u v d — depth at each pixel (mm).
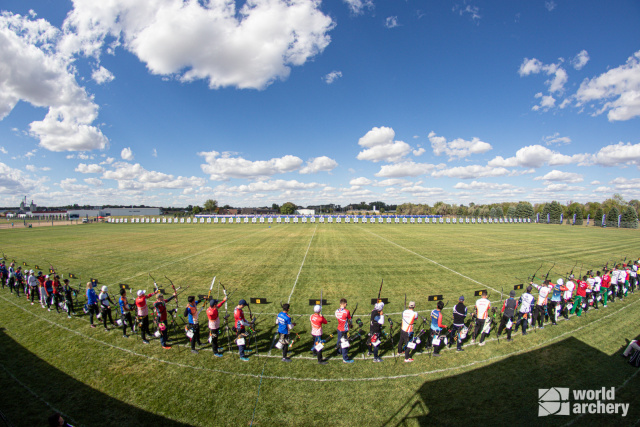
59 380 7652
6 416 6297
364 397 6891
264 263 20859
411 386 7305
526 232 46688
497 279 17062
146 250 26406
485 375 7789
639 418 6230
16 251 26031
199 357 8727
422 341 9711
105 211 127750
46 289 12523
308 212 128500
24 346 9484
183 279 16734
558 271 19250
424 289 15102
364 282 16219
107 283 15922
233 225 60938
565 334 10312
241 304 8695
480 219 79938
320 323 8211
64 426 4766
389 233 42188
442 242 32156
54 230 49094
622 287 14422
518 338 9992
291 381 7523
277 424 6062
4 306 13141
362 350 9094
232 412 6418
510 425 5988
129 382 7539
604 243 33938
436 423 6035
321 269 19094
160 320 9305
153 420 6207
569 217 86250
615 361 8570
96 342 9711
